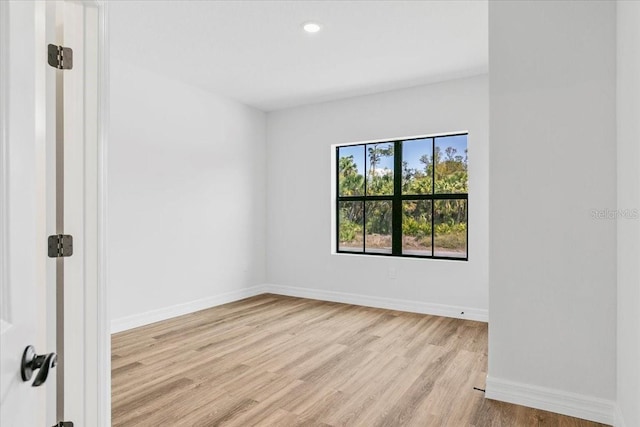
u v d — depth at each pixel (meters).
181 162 4.18
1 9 0.62
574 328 2.09
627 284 1.74
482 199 3.94
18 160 0.67
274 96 4.71
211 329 3.65
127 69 3.66
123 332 3.55
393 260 4.43
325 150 4.91
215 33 3.06
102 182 1.56
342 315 4.16
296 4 2.64
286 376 2.59
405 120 4.37
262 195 5.30
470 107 4.01
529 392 2.19
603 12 2.02
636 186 1.55
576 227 2.08
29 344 0.71
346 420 2.04
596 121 2.04
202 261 4.42
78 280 1.50
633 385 1.62
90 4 1.52
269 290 5.32
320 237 4.94
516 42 2.23
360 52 3.42
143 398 2.26
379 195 4.72
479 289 3.96
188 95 4.26
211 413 2.10
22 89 0.68
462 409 2.16
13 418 0.64
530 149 2.20
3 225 0.63
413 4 2.64
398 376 2.60
